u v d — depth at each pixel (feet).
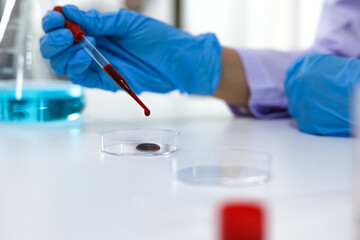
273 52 2.45
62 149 1.51
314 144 1.60
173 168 1.24
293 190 1.12
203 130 1.90
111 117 2.28
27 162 1.36
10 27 1.85
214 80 2.14
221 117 2.36
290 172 1.26
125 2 4.68
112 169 1.29
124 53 1.98
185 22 5.24
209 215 0.97
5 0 1.84
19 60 1.90
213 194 1.10
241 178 1.20
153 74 2.03
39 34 1.91
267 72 2.32
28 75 1.93
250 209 0.82
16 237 0.95
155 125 2.02
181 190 1.13
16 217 1.01
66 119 1.94
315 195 1.08
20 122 1.95
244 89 2.31
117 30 1.92
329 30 2.30
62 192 1.13
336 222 0.97
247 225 0.80
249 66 2.31
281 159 1.39
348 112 1.68
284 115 2.31
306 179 1.20
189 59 2.04
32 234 0.95
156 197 1.09
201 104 3.10
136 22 1.96
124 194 1.11
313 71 1.77
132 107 2.82
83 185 1.17
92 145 1.58
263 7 4.92
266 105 2.27
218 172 1.25
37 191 1.13
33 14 1.89
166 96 3.93
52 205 1.06
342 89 1.69
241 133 1.83
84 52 1.78
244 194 1.10
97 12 1.89
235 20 5.10
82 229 0.97
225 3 5.11
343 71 1.71
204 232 0.93
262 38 4.98
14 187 1.16
